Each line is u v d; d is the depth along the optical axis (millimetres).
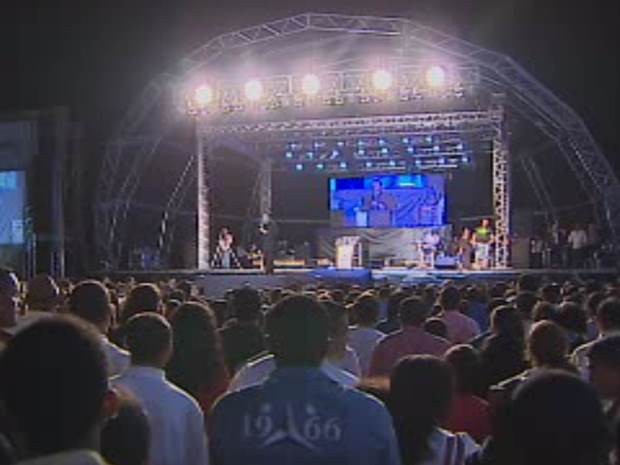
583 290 10672
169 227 25719
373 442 3025
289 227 28609
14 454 2186
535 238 24109
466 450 3508
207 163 24938
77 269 23297
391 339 6082
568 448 1890
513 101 22797
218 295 21469
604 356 3453
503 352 5266
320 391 3070
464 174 26922
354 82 22547
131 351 3969
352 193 26484
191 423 3916
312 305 3154
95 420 2025
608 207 22109
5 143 23797
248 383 4488
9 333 4398
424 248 25234
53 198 23141
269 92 22812
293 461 3002
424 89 22250
